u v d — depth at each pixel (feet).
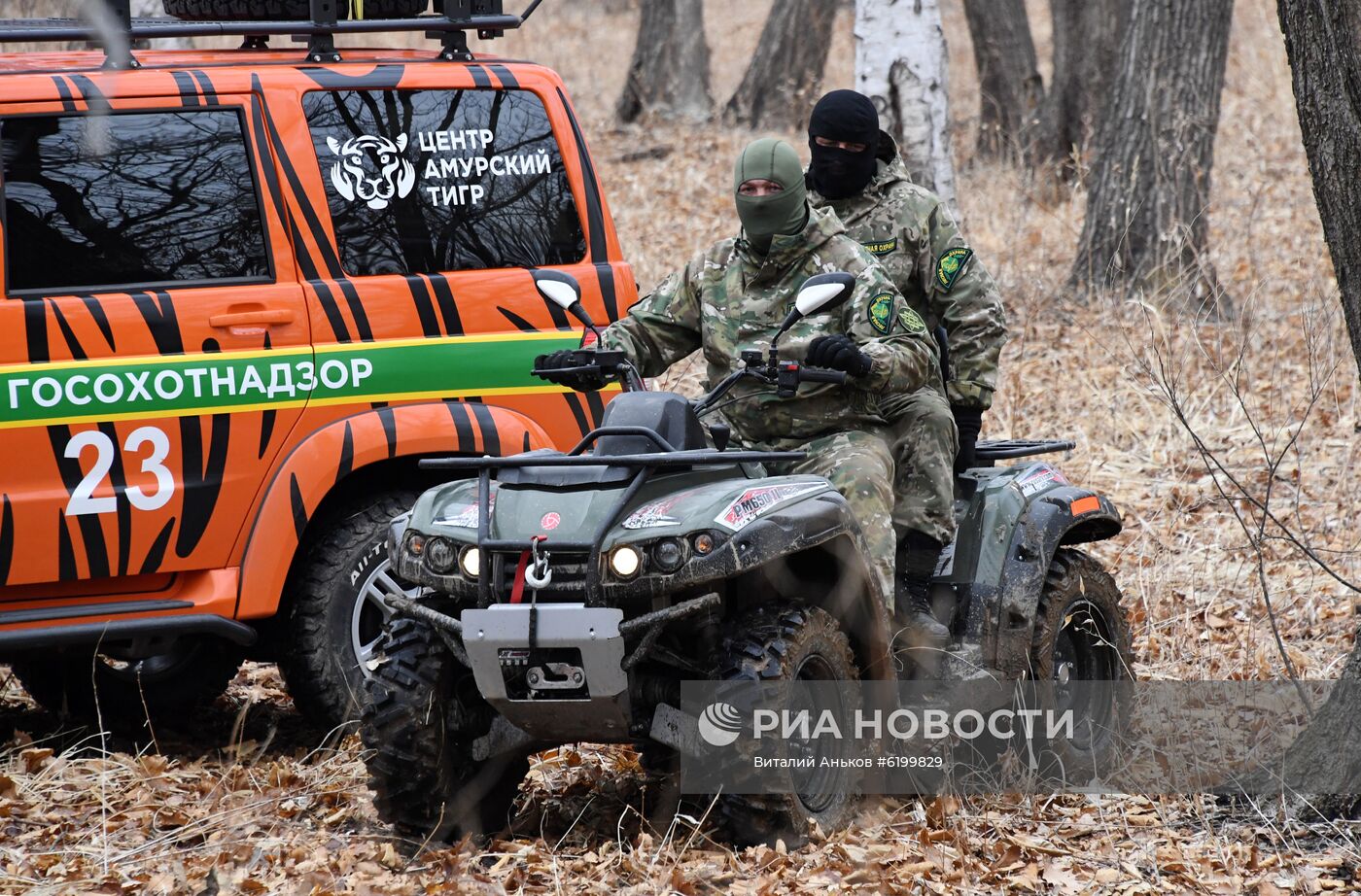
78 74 34.94
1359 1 28.58
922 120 70.33
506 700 27.78
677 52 144.66
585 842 30.50
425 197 37.29
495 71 38.32
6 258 33.88
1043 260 82.84
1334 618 44.55
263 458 35.50
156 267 35.09
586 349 32.40
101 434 34.24
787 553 27.66
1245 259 84.17
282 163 36.09
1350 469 56.08
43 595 34.60
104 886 28.73
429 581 28.55
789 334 31.78
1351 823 29.96
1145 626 44.09
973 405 35.12
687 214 100.22
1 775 33.60
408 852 29.89
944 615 33.58
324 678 36.58
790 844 28.84
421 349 36.73
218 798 33.24
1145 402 61.82
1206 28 78.64
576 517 27.86
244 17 38.34
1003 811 32.35
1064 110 118.52
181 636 35.96
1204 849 29.78
